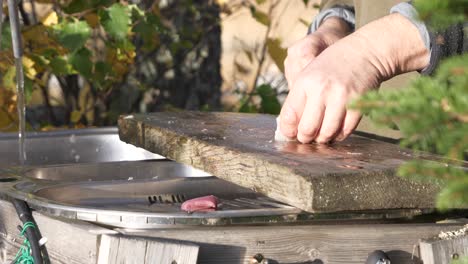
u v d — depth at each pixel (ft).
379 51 5.41
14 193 5.95
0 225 6.10
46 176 7.49
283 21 17.61
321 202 4.66
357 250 4.98
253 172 5.33
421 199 4.94
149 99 16.74
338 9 8.18
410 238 5.05
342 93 5.36
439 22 2.25
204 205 5.78
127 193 6.62
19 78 8.21
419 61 5.50
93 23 13.52
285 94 16.70
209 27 16.99
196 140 6.24
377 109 2.27
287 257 4.91
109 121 15.79
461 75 2.21
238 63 17.87
